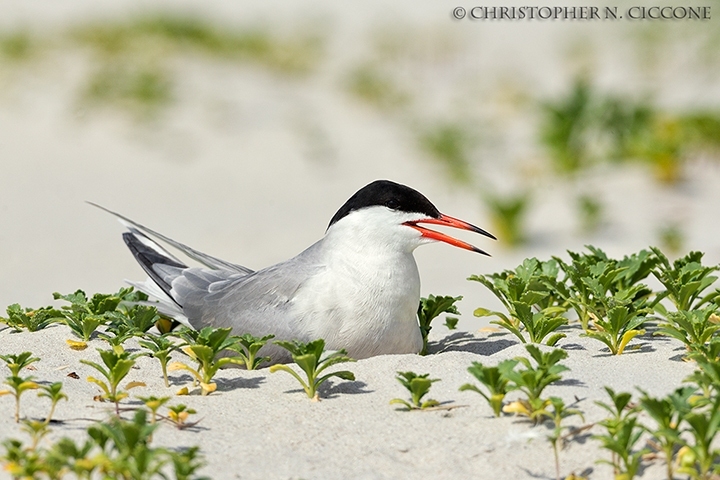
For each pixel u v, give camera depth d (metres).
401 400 5.84
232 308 7.74
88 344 7.23
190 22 25.95
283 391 6.28
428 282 12.41
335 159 18.53
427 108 22.34
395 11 30.81
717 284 11.05
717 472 4.73
